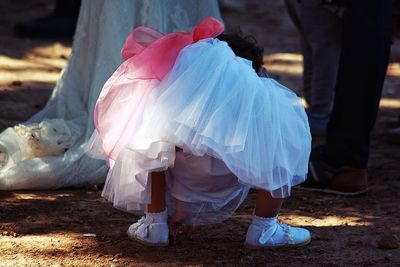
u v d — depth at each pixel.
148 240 8.78
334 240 9.23
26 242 8.94
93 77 11.55
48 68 20.12
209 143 7.75
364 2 10.65
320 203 10.85
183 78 8.03
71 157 11.13
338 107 11.05
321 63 14.26
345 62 10.87
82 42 11.91
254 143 7.97
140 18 11.66
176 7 11.94
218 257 8.56
